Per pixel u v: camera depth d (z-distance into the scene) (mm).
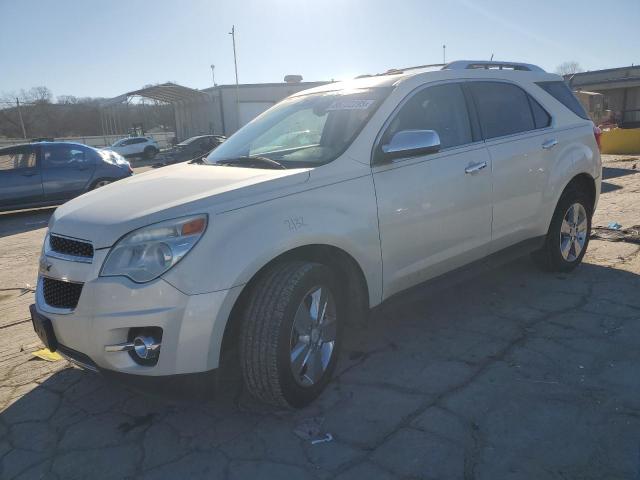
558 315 4102
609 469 2420
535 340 3715
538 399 3000
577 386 3109
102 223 2793
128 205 2922
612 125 22188
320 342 3131
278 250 2828
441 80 3969
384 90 3701
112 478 2582
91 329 2689
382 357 3617
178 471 2596
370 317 3436
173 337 2604
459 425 2805
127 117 53188
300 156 3469
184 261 2621
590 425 2742
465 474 2445
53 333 2926
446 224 3746
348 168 3270
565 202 4801
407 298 3629
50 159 11766
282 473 2529
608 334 3732
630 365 3303
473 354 3580
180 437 2871
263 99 40969
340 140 3443
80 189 12016
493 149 4094
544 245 4855
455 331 3951
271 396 2896
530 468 2455
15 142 37594
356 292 3375
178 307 2594
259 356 2803
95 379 3590
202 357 2662
